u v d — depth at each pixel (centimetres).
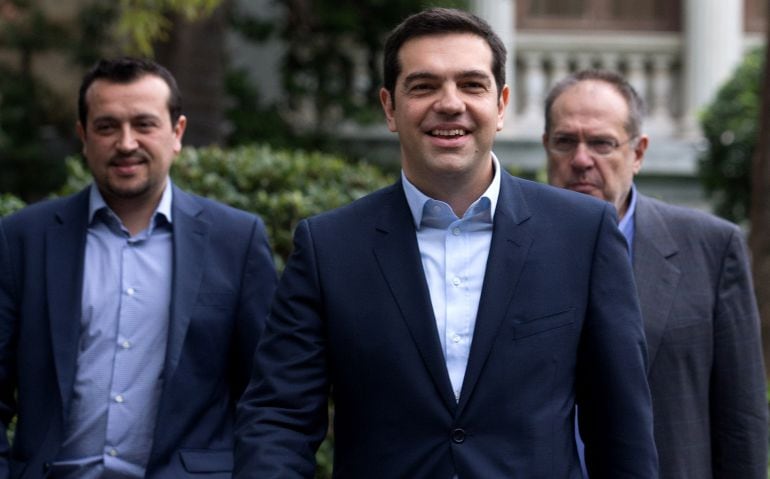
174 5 1112
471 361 449
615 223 479
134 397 593
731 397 591
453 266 466
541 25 1964
